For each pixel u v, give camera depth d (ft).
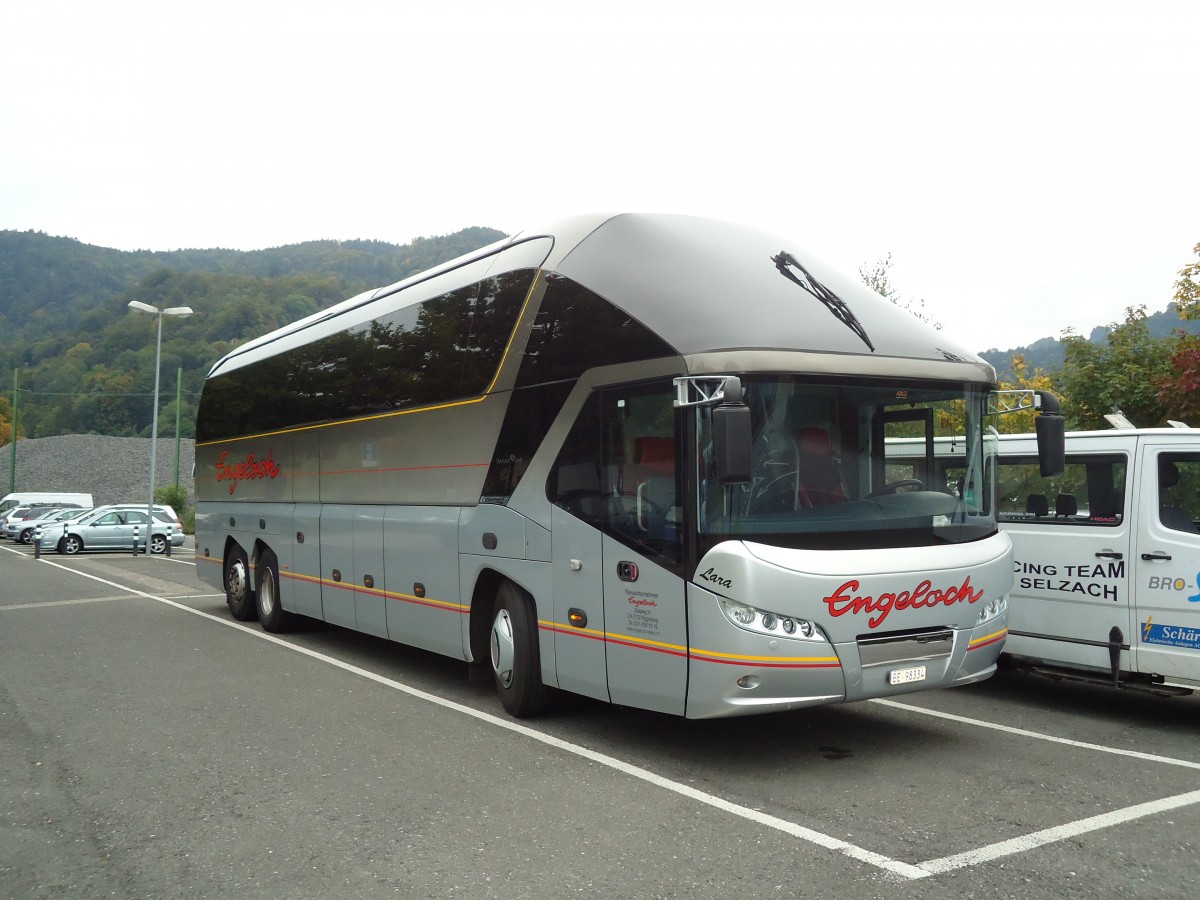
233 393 46.93
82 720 25.67
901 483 21.03
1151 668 24.23
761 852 15.84
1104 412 50.67
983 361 23.12
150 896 14.56
